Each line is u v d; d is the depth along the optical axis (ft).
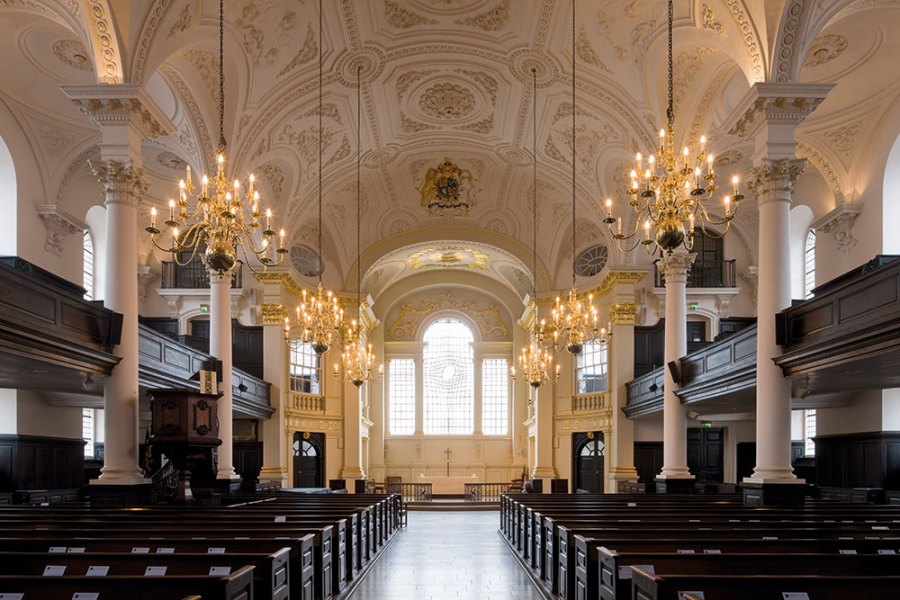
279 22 55.11
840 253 58.95
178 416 40.22
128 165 41.81
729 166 67.67
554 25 58.08
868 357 34.12
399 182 86.12
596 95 63.82
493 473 115.24
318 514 35.65
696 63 53.47
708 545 22.06
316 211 84.38
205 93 55.42
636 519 30.35
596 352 87.71
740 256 80.18
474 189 87.51
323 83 64.34
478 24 60.03
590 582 23.40
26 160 55.98
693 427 79.36
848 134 56.75
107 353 40.68
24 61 50.96
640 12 52.03
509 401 117.29
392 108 71.51
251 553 21.16
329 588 29.94
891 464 52.31
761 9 40.45
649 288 82.48
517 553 45.19
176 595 15.28
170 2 43.06
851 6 41.83
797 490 39.83
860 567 18.81
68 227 59.77
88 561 19.35
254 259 80.33
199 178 60.29
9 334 32.78
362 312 97.40
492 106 71.61
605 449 83.97
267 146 66.74
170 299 79.77
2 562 19.19
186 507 38.11
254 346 80.74
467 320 119.44
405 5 57.62
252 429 79.77
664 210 32.55
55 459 56.39
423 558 44.50
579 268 88.99
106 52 41.65
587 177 76.79
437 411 118.01
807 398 56.90
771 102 41.04
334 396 90.43
